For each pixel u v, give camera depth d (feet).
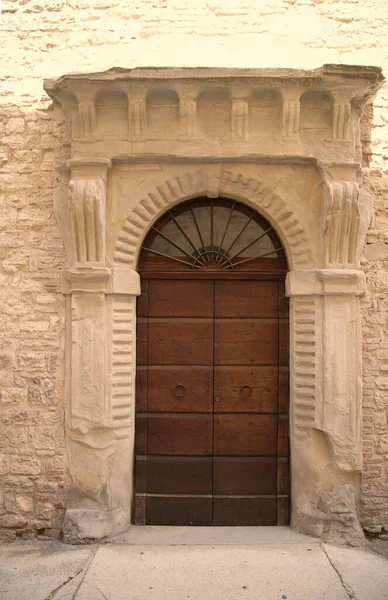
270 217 13.20
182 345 13.55
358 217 12.49
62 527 12.55
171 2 13.55
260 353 13.52
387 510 12.85
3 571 11.12
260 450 13.43
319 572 11.05
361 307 13.09
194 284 13.62
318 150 12.61
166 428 13.48
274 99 12.64
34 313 13.05
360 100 12.53
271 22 13.50
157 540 12.46
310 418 12.75
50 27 13.50
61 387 12.98
